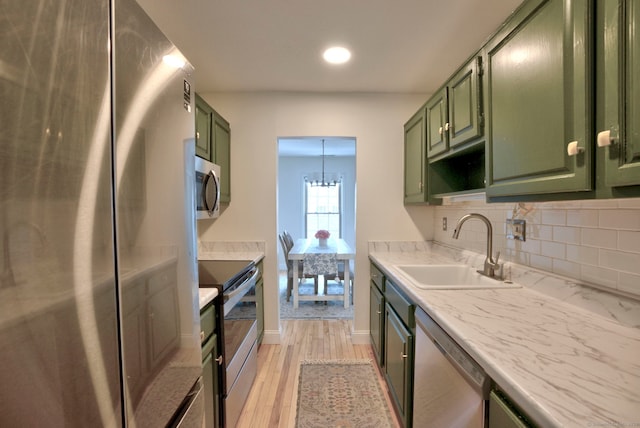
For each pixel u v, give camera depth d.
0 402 0.41
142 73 0.73
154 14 1.56
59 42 0.49
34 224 0.45
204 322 1.36
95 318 0.56
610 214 1.04
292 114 2.67
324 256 3.65
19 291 0.43
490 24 1.66
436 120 1.94
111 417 0.60
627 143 0.67
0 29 0.40
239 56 2.01
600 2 0.73
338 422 1.75
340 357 2.50
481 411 0.80
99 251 0.57
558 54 0.87
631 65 0.66
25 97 0.44
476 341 0.86
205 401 1.36
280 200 6.36
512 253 1.61
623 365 0.73
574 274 1.19
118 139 0.63
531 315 1.07
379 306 2.20
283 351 2.61
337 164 6.36
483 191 1.47
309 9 1.53
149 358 0.74
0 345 0.41
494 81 1.22
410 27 1.68
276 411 1.85
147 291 0.74
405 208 2.73
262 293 2.72
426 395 1.23
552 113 0.89
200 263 2.17
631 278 0.97
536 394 0.62
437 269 1.98
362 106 2.68
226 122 2.58
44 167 0.47
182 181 0.95
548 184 0.91
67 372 0.50
